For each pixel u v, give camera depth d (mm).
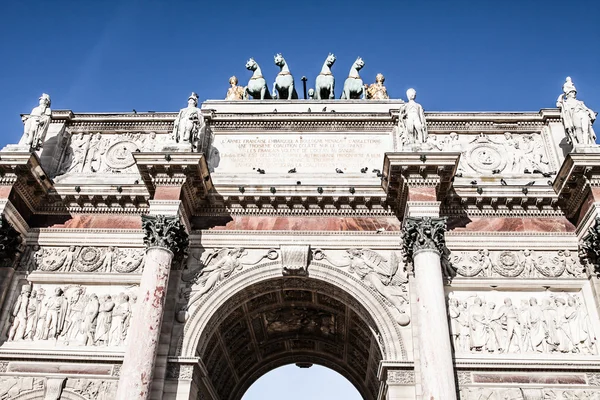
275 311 26156
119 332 22172
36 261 23656
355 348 27422
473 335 21500
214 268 23266
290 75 31656
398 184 23000
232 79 31891
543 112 26812
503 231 23516
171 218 21969
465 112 27047
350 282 22797
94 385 20859
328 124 27266
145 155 22719
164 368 20781
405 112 24641
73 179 25906
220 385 27938
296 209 24344
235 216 24438
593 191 21922
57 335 22141
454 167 22188
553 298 22266
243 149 26844
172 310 22031
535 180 24953
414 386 20375
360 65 31969
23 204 23969
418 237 21312
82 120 27812
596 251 21531
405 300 22234
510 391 20141
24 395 20719
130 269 23406
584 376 20391
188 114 24859
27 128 24891
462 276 22656
